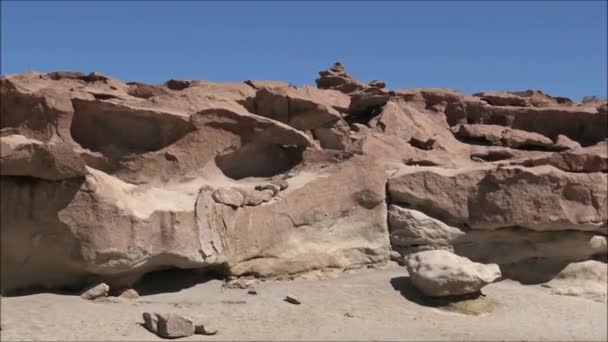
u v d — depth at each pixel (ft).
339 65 92.48
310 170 61.16
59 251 45.91
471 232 62.54
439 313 52.06
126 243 47.03
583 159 65.82
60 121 51.78
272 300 49.90
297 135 62.69
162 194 52.26
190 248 50.14
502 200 61.93
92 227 45.96
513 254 63.46
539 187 62.28
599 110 81.41
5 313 41.60
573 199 62.95
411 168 64.80
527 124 83.92
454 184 62.95
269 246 55.62
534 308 55.72
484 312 53.47
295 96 67.82
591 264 63.57
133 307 45.65
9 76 61.77
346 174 60.64
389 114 75.66
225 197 53.42
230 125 59.77
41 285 47.01
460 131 81.05
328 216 59.06
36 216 45.60
